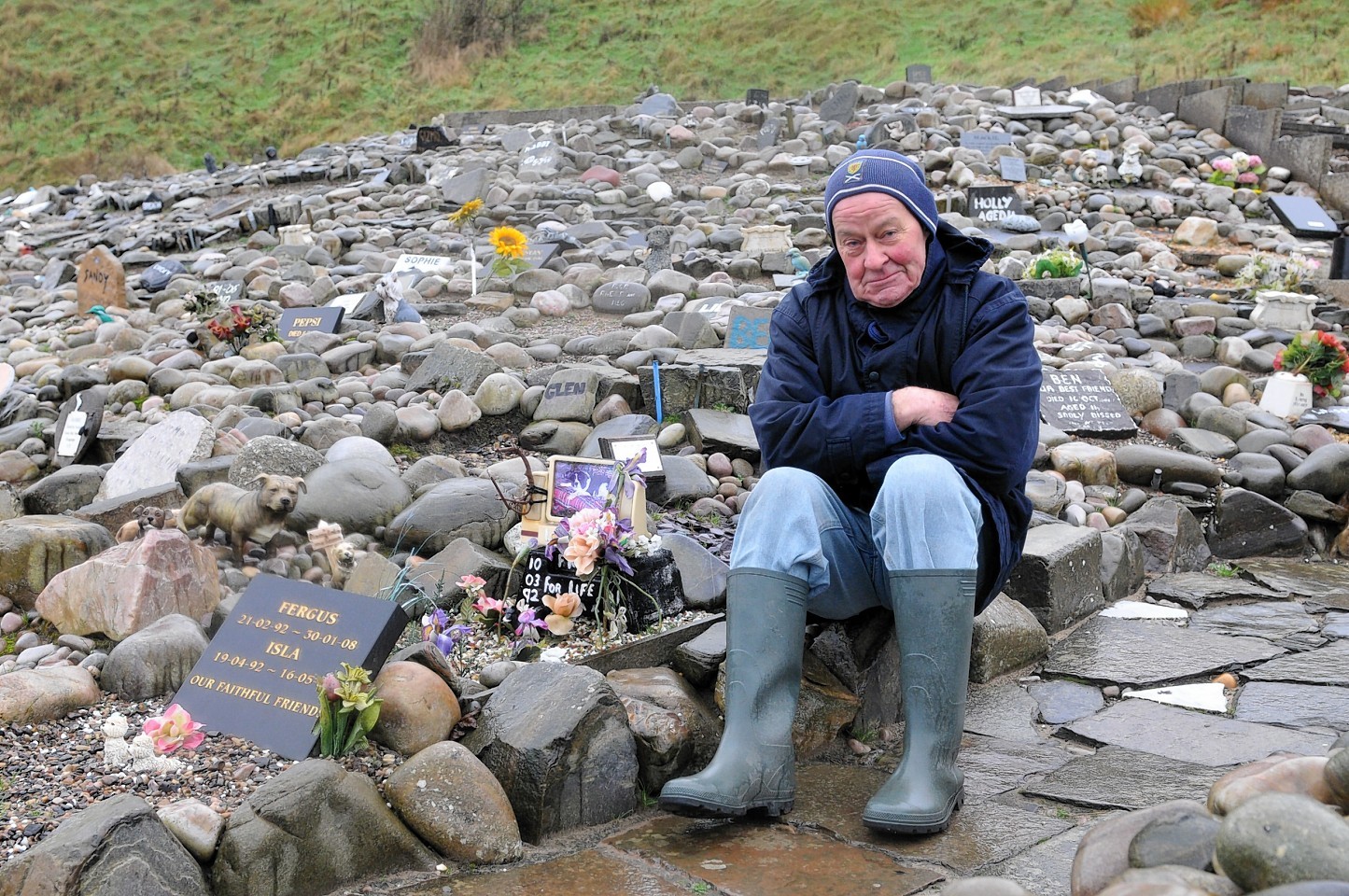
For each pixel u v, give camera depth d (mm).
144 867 2084
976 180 11266
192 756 2543
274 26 27703
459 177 11617
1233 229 10273
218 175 15250
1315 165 11695
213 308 7449
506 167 12539
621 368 5445
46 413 5820
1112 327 7234
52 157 23250
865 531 2783
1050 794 2693
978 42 22656
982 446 2652
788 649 2570
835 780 2840
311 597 2783
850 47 23578
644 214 10836
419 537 3693
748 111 14203
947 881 2291
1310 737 2959
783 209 10320
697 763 2812
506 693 2725
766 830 2562
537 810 2508
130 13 28344
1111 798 2645
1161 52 20234
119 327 7574
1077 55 20922
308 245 10086
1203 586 4258
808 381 2891
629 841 2529
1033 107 13562
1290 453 4945
